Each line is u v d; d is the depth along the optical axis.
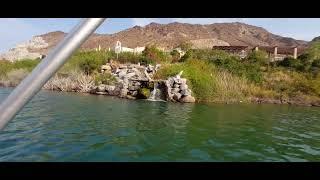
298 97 29.94
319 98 29.78
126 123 14.10
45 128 12.27
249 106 24.84
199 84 27.28
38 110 17.48
